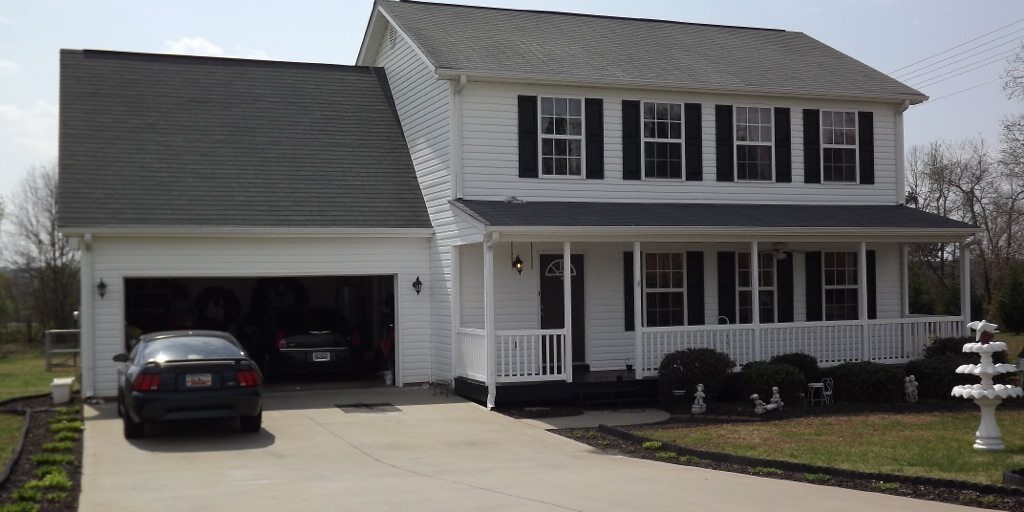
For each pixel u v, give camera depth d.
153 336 14.21
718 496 9.65
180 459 11.83
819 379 18.50
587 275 19.70
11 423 14.95
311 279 25.11
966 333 20.44
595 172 19.52
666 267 20.30
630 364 19.91
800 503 9.31
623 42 22.34
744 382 17.59
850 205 21.72
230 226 17.78
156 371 12.81
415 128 20.70
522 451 12.73
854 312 21.80
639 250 17.77
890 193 22.19
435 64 18.14
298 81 22.25
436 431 14.30
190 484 10.25
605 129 19.62
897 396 17.98
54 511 9.02
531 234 16.67
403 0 22.81
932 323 20.33
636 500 9.45
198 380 12.94
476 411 16.33
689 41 23.52
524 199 18.95
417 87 20.67
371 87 22.72
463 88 18.48
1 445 12.77
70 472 11.01
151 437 13.49
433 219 19.42
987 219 43.25
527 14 23.45
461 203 18.20
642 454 12.55
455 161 18.47
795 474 10.88
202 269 17.84
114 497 9.57
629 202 19.73
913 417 15.95
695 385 17.19
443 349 19.05
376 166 20.44
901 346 20.05
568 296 17.28
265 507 9.10
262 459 11.89
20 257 44.19
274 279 24.61
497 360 18.23
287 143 20.34
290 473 10.96
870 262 22.05
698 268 20.47
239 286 24.78
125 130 19.39
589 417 15.97
